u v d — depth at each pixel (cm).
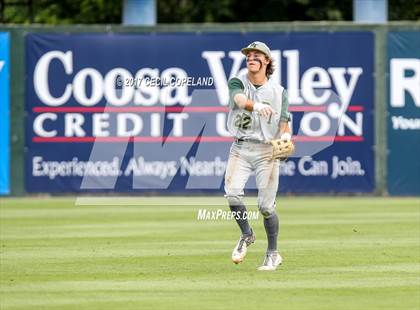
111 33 5688
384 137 5666
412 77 5656
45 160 5712
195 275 3117
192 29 5678
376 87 5656
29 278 3088
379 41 5656
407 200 5538
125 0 6481
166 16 8788
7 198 5722
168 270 3219
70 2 8862
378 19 6334
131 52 5684
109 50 5684
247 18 8781
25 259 3469
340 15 8512
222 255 3541
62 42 5688
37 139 5706
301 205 5306
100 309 2622
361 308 2622
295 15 8738
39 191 5716
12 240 3978
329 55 5644
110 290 2878
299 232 4166
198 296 2780
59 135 5697
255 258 3475
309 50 5644
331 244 3791
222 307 2636
